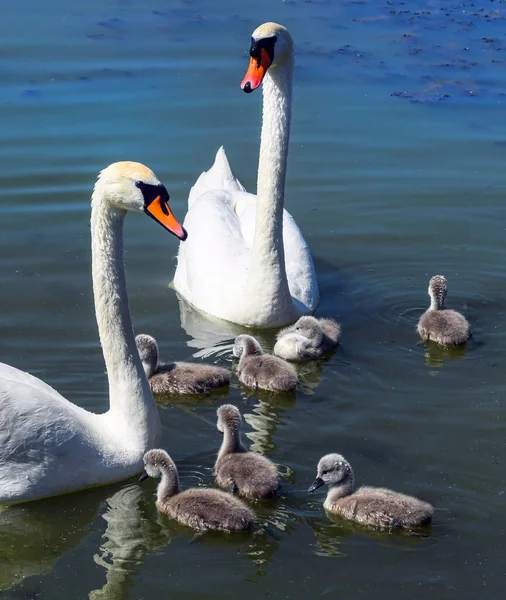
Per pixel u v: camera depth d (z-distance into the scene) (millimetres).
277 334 14359
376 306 15234
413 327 14680
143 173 10477
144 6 24781
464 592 9406
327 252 16578
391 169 18641
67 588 9570
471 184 18234
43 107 20016
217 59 21906
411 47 23031
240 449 11352
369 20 24500
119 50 22188
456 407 12562
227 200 16891
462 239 16812
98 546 10156
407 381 13195
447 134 19766
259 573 9703
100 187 10625
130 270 16062
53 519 10547
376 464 11367
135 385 11188
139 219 17594
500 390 12953
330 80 21625
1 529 10406
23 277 15305
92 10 24344
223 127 19703
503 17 24875
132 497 10906
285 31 13734
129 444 11172
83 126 19469
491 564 9781
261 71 13602
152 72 21375
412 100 20891
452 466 11320
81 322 14258
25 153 18547
